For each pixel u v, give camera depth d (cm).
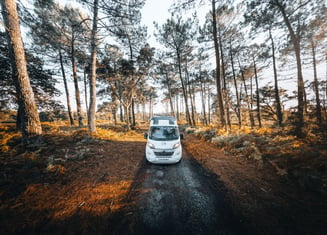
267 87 1440
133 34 1406
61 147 561
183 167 482
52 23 1112
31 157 393
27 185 304
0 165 347
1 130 632
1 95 800
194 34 1427
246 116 2236
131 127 1639
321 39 859
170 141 513
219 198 298
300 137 503
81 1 654
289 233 200
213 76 2181
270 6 866
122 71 1334
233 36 1312
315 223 210
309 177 298
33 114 496
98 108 2623
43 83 992
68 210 251
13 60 468
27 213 237
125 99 1558
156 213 254
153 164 507
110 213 250
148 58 1420
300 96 524
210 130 1041
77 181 355
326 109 463
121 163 501
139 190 332
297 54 895
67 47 1418
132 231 214
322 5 755
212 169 456
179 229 219
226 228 219
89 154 536
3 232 202
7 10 455
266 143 580
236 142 680
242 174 403
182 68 2197
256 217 235
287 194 286
